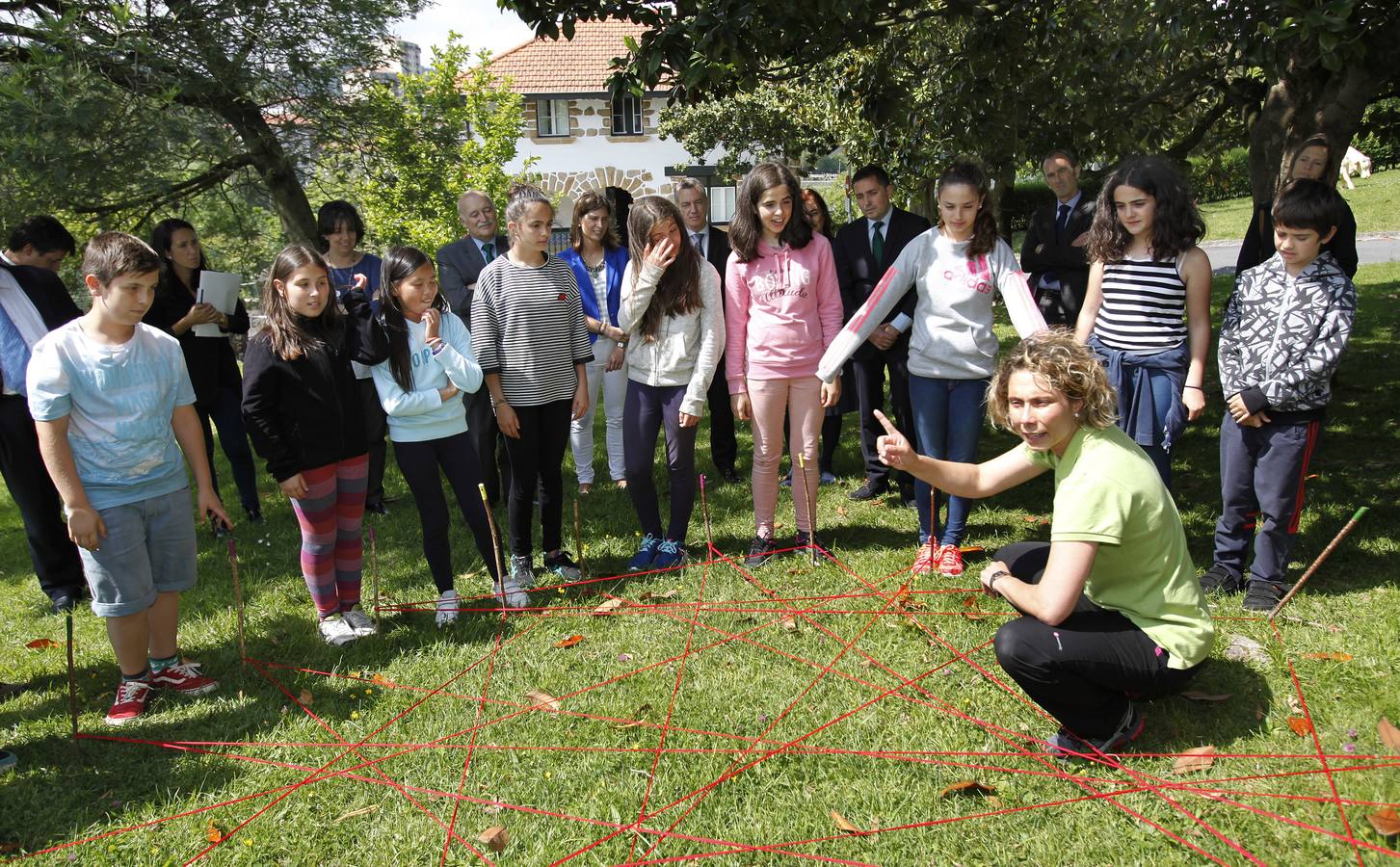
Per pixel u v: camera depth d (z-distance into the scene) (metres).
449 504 6.06
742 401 4.62
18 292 4.37
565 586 4.47
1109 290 3.99
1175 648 2.76
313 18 8.77
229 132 8.66
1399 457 5.57
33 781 3.09
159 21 7.84
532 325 4.39
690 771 2.95
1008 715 3.15
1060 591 2.68
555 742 3.15
